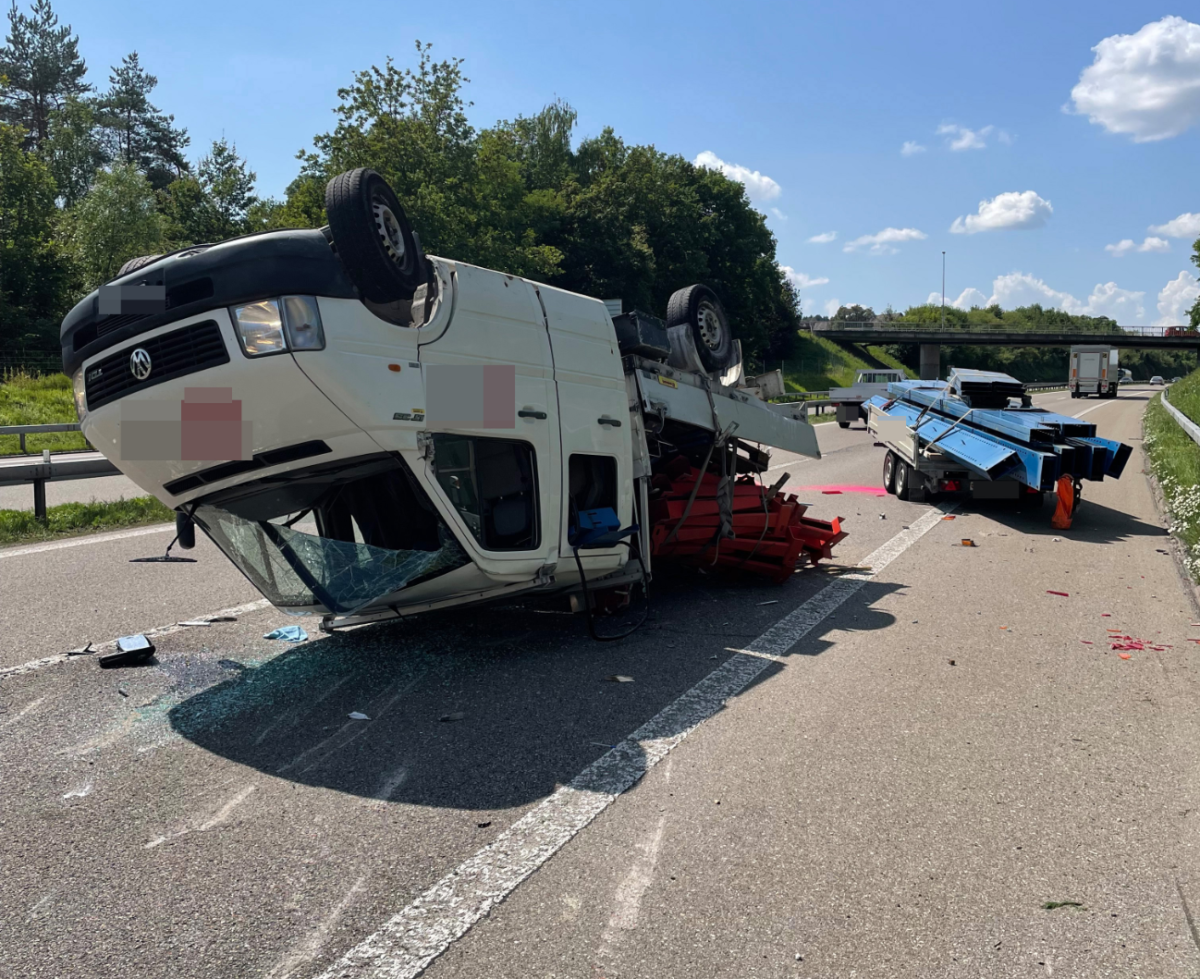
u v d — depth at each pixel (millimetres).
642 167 64562
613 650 6254
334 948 2898
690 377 7805
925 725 4910
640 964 2834
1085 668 5961
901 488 14547
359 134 42750
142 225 53219
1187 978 2801
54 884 3260
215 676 5625
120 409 4863
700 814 3838
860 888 3289
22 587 7898
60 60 70438
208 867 3381
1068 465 12391
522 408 5758
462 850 3520
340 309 4695
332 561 5656
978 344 97750
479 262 44906
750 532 8133
